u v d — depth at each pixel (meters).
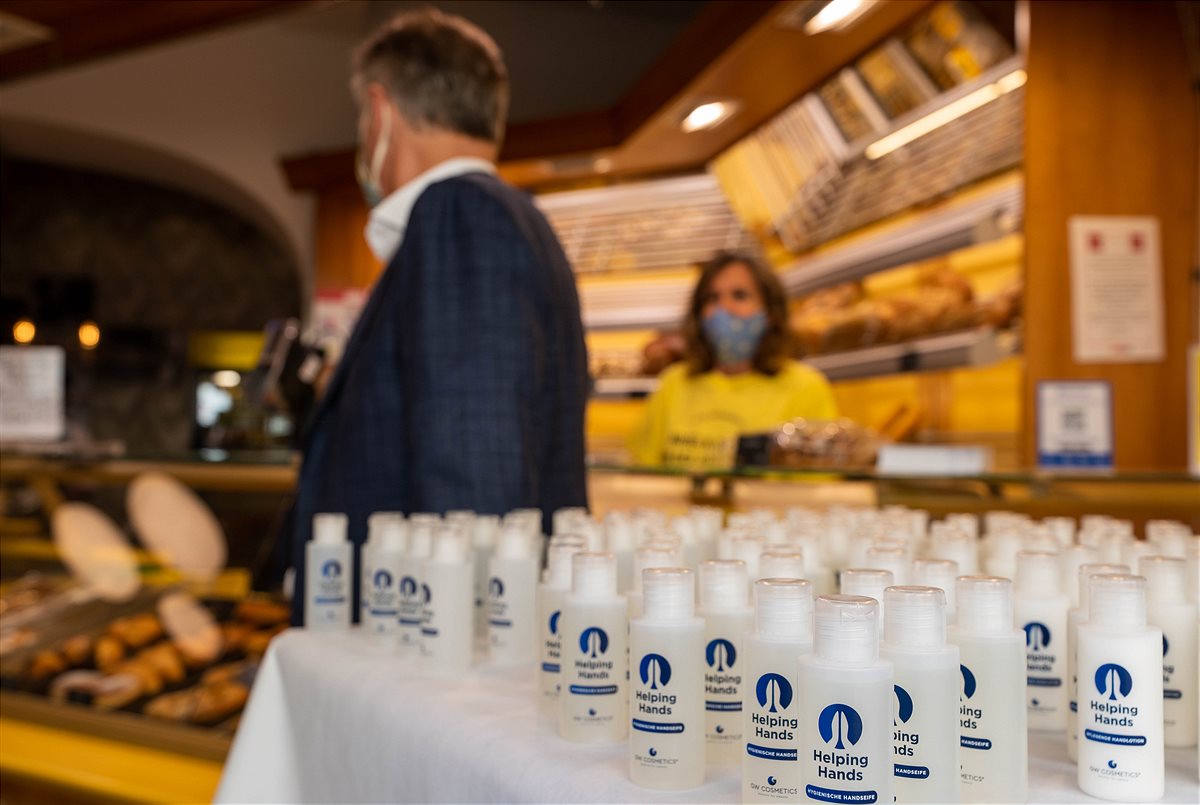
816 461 2.09
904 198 3.85
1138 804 0.63
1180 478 1.76
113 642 1.95
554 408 1.41
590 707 0.75
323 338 2.69
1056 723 0.81
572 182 5.52
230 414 2.69
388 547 1.07
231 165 6.44
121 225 7.62
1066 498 1.75
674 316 5.23
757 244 4.90
